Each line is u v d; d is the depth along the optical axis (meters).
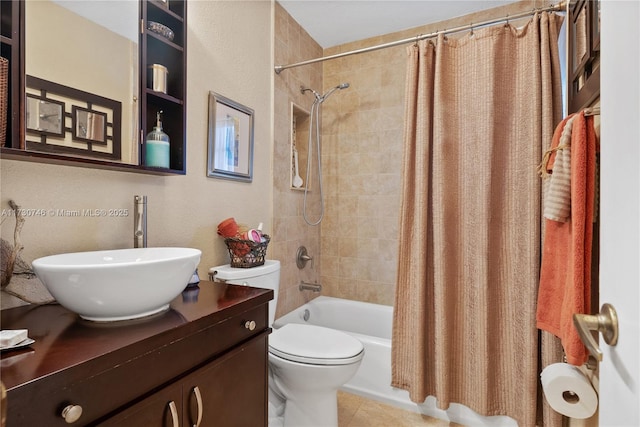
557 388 1.12
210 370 0.85
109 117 1.07
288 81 2.20
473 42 1.62
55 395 0.54
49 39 0.92
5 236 0.88
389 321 2.30
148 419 0.69
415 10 2.14
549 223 1.13
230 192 1.71
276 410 1.67
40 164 0.96
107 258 1.02
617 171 0.51
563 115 1.59
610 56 0.55
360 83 2.52
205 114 1.54
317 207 2.61
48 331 0.73
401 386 1.74
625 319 0.47
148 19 1.26
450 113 1.66
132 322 0.79
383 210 2.44
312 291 2.51
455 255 1.66
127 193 1.20
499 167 1.57
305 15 2.21
